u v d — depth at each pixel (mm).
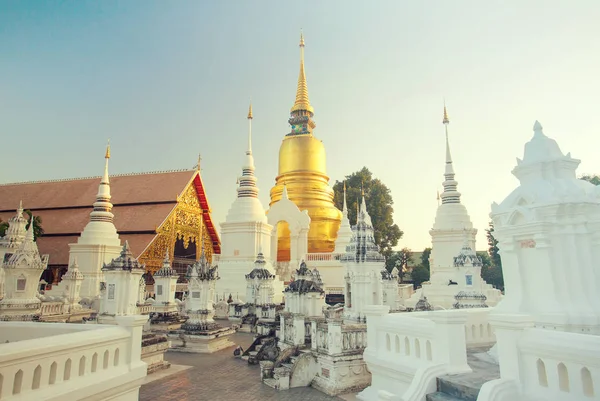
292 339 17969
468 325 13781
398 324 12016
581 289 10086
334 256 44406
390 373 12109
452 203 42875
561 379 6711
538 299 10422
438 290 38156
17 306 23188
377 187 65375
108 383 8938
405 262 76125
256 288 31812
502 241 11367
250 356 18891
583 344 6387
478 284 26953
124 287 20469
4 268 23547
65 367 8133
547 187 10883
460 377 9250
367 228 19438
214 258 46469
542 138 11602
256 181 46719
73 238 48625
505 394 7004
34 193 57469
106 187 42625
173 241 49719
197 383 15406
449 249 41125
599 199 10859
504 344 7484
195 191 55094
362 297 18578
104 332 9289
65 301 29328
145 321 10469
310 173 53406
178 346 21953
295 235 46938
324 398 13555
